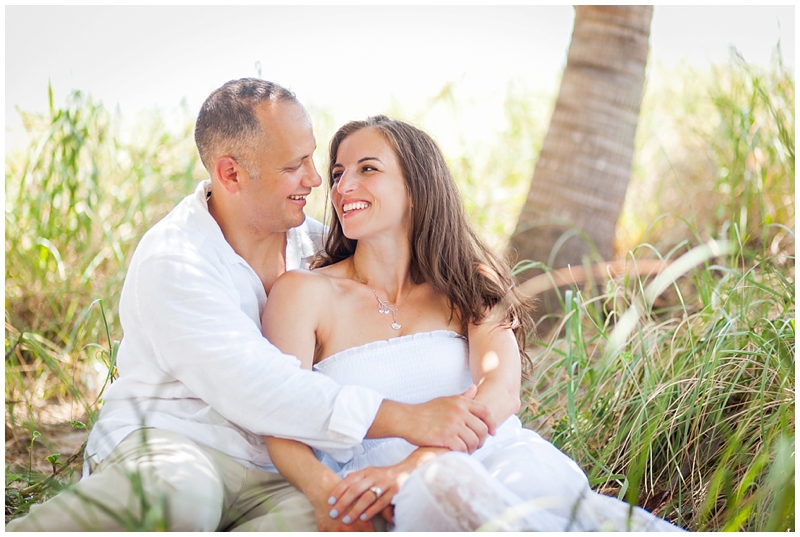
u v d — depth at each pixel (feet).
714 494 6.97
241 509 6.59
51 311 13.20
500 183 18.35
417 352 7.06
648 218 16.11
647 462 8.34
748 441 7.91
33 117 14.67
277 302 6.98
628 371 9.11
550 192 13.93
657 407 8.41
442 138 19.17
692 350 9.00
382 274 7.38
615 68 13.84
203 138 7.45
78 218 13.55
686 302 12.60
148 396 6.77
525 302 8.18
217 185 7.48
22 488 8.50
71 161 13.66
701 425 8.30
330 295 7.11
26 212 14.06
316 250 8.33
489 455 6.75
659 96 18.49
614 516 6.06
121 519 5.48
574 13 14.28
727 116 15.12
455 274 7.34
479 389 6.90
